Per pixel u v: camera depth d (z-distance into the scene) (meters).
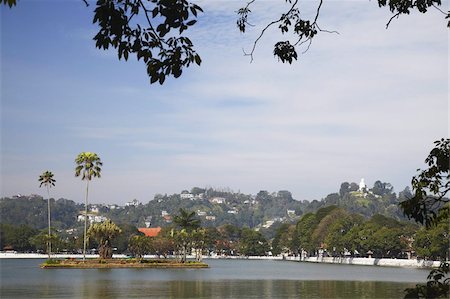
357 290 72.88
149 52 11.12
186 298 61.19
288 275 111.88
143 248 167.62
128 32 10.84
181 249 176.62
